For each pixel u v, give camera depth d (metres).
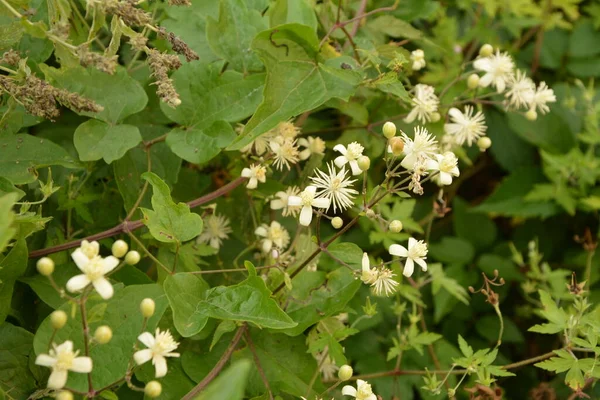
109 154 0.59
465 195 0.96
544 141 0.86
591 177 0.83
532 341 0.83
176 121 0.62
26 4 0.56
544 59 0.94
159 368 0.52
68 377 0.54
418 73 0.85
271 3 0.69
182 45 0.55
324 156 0.69
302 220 0.58
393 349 0.68
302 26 0.61
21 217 0.55
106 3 0.53
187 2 0.55
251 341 0.61
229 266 0.69
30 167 0.58
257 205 0.69
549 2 0.92
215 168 0.72
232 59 0.65
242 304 0.57
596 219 0.86
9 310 0.58
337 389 0.69
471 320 0.81
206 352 0.60
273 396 0.60
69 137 0.67
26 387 0.56
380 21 0.72
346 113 0.68
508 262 0.82
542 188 0.83
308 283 0.62
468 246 0.83
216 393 0.47
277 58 0.61
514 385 0.80
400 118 0.71
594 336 0.62
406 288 0.70
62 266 0.59
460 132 0.69
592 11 0.95
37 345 0.54
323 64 0.62
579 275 0.84
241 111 0.62
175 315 0.56
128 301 0.56
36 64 0.60
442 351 0.75
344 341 0.74
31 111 0.55
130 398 0.59
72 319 0.55
